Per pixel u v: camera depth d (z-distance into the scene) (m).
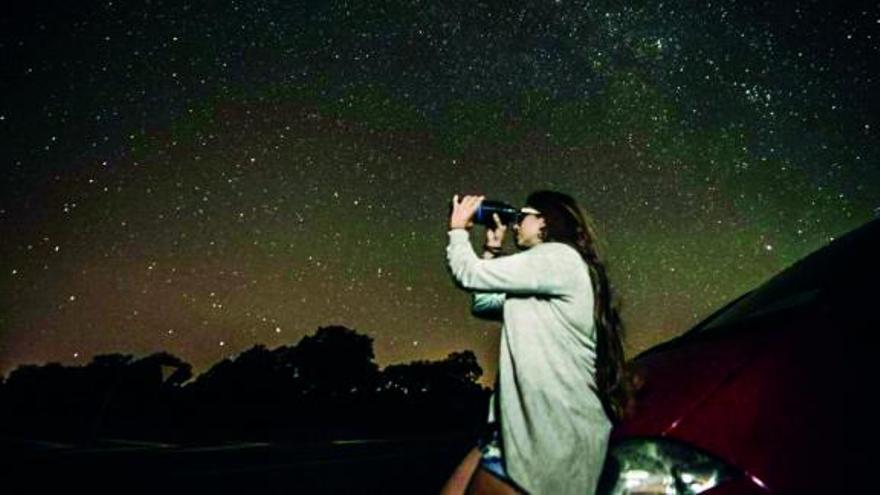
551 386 1.68
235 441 12.95
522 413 1.70
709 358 1.91
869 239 2.19
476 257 1.91
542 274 1.77
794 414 1.63
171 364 22.62
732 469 1.57
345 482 5.92
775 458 1.58
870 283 1.90
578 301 1.77
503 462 1.70
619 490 1.66
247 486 5.62
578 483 1.61
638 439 1.69
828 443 1.59
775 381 1.69
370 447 10.47
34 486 5.39
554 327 1.74
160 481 5.81
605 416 1.73
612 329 1.83
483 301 2.29
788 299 2.13
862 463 1.56
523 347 1.74
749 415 1.64
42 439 11.27
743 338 1.94
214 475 6.30
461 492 2.09
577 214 1.98
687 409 1.69
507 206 2.08
